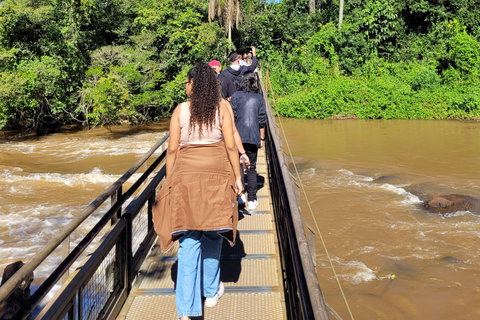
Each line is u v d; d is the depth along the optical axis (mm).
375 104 24031
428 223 8555
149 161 14578
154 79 23891
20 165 14250
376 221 8648
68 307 2334
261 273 3646
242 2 29234
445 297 5949
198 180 2635
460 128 19922
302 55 30000
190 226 2580
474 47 25688
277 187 4453
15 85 19578
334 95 24734
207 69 2807
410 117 23609
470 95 23422
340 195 10336
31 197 10461
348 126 21312
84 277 2508
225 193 2646
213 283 3088
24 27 21578
